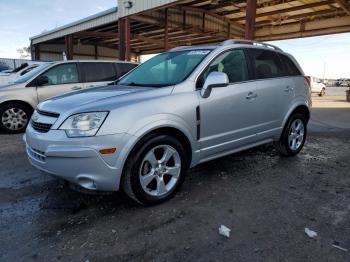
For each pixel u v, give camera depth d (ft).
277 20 60.44
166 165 11.46
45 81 24.86
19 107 24.36
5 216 10.62
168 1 38.01
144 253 8.52
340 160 17.13
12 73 38.58
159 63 14.52
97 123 9.79
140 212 10.78
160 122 10.73
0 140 21.83
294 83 16.65
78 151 9.62
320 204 11.44
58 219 10.38
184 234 9.41
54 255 8.46
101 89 12.84
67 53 69.15
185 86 11.94
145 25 63.41
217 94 12.56
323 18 57.72
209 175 14.37
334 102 61.16
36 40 82.89
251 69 14.47
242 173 14.69
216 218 10.35
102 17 53.06
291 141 17.19
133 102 10.55
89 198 11.96
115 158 9.92
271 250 8.61
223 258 8.29
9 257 8.38
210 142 12.62
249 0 32.27
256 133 14.65
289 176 14.37
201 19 60.03
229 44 13.92
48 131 10.28
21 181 13.75
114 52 104.06
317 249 8.65
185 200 11.69
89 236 9.34
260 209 11.00
